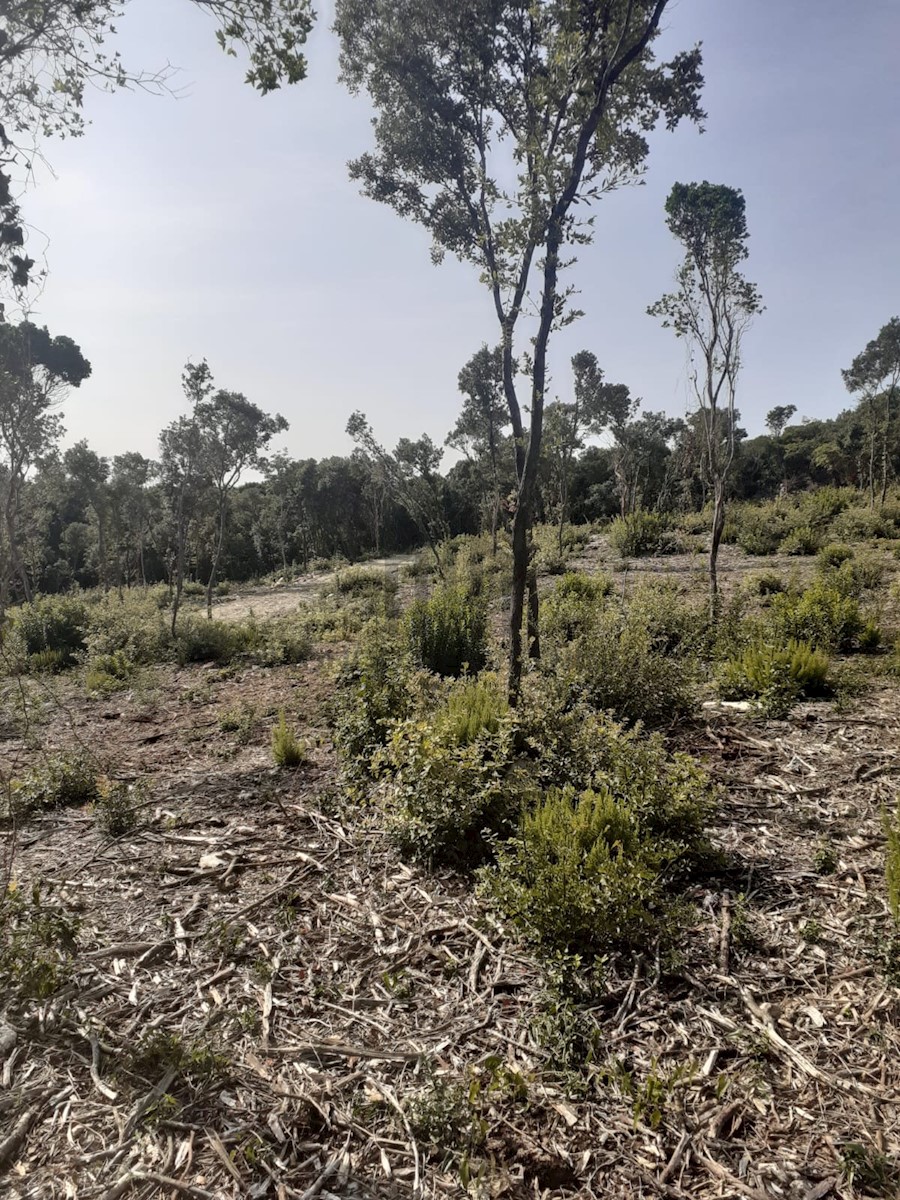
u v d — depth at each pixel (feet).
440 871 11.62
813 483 138.41
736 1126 6.80
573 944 9.36
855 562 40.55
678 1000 8.54
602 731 13.47
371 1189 6.23
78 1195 6.17
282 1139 6.73
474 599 29.30
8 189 9.29
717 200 26.37
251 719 21.80
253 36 10.24
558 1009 8.16
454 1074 7.52
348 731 16.22
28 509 34.96
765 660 19.85
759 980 8.80
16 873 12.19
